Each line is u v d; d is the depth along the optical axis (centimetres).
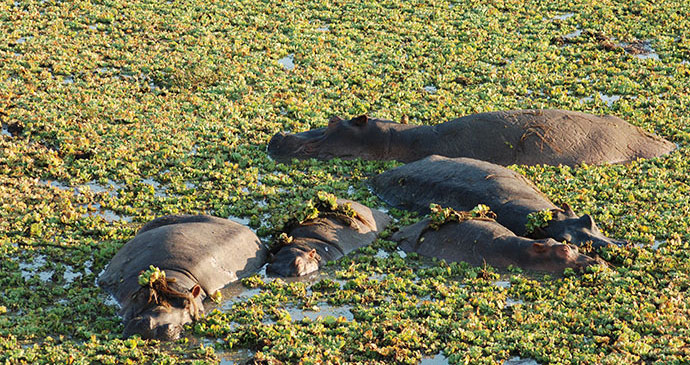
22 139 3353
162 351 2064
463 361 2014
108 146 3306
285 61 4341
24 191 2917
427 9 5172
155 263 2277
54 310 2209
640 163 3294
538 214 2602
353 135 3344
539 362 2041
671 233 2702
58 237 2611
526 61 4403
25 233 2642
